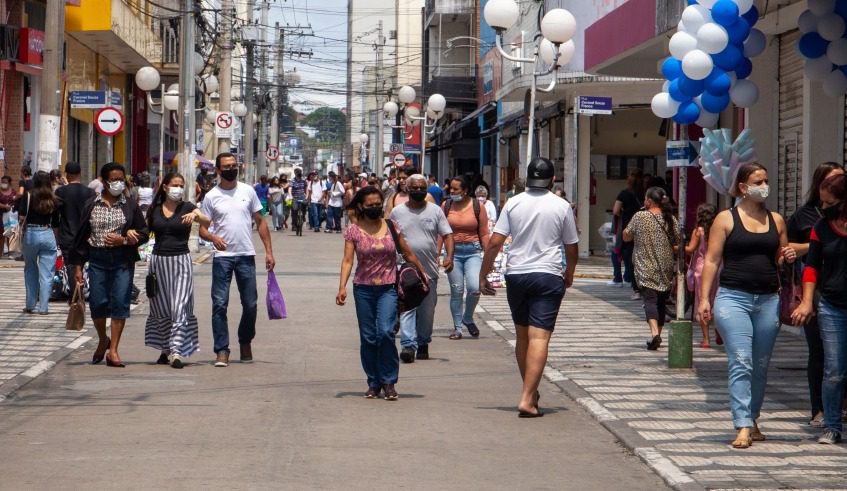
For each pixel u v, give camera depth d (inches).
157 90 3068.4
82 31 2090.3
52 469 489.7
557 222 627.8
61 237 1064.8
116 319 790.5
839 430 562.9
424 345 853.8
